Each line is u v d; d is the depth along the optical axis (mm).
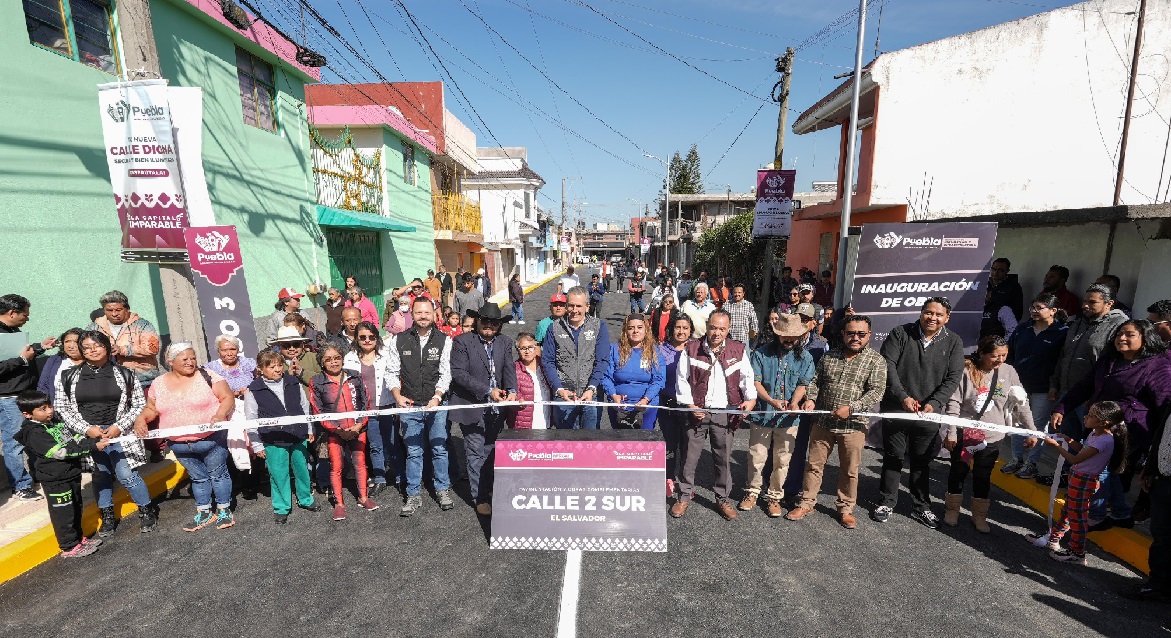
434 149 17562
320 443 4969
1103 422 3625
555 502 4039
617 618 3250
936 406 4188
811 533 4273
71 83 5504
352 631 3129
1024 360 5195
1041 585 3576
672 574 3705
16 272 4945
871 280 5535
